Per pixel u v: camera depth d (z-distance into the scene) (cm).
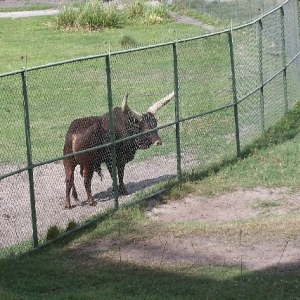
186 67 3781
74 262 2144
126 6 7481
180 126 3167
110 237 2336
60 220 2438
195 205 2620
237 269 2041
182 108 3394
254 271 2019
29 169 2208
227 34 3372
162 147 3025
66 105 3472
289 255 2139
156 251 2219
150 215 2534
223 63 3731
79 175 2823
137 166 2891
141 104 3453
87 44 6169
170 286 1930
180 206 2616
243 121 3250
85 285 1969
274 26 3619
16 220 2427
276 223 2389
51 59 5509
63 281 1991
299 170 2905
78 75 3738
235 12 6588
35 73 3859
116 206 2534
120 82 3684
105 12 7019
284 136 3338
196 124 3206
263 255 2148
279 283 1916
